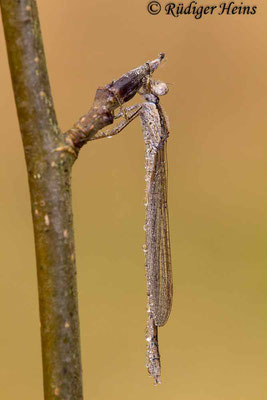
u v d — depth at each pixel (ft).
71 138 0.76
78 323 0.77
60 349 0.76
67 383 0.76
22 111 0.76
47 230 0.76
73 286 0.76
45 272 0.76
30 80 0.76
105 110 0.77
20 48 0.76
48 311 0.76
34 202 0.76
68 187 0.76
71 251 0.76
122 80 0.78
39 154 0.76
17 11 0.75
